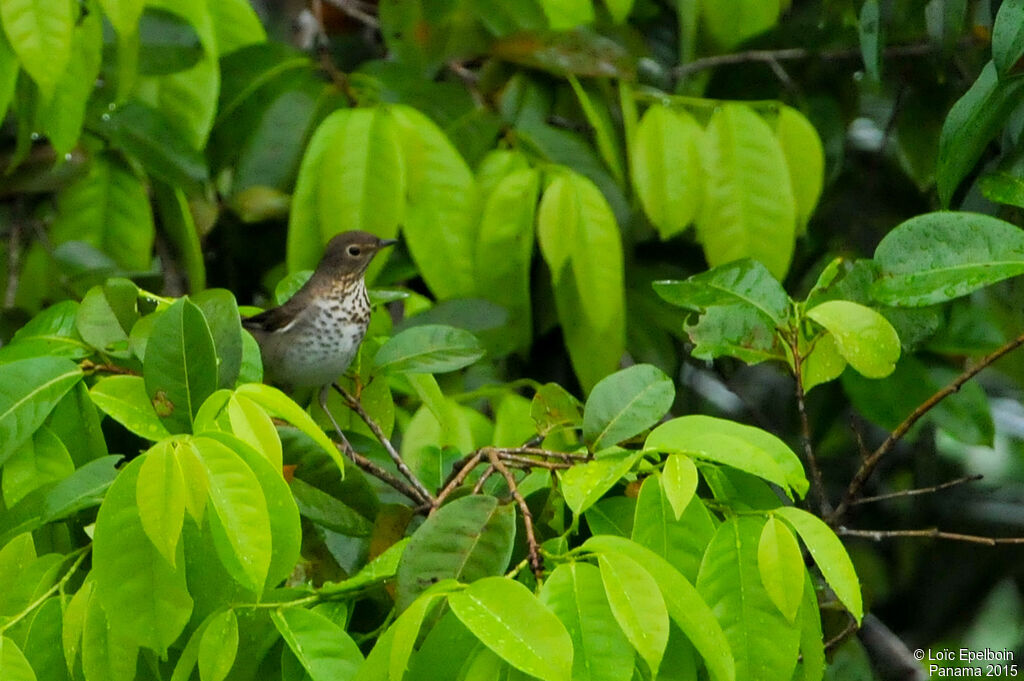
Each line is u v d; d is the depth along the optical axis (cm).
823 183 1084
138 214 1007
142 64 943
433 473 721
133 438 645
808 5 1223
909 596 1245
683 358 1125
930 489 664
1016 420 1274
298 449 631
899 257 666
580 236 898
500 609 429
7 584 513
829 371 667
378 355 723
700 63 1105
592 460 555
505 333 928
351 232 891
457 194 912
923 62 1053
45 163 1002
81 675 506
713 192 929
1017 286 877
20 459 576
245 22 1003
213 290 568
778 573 488
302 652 486
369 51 1116
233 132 1027
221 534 472
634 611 440
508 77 1035
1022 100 700
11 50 793
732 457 504
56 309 657
